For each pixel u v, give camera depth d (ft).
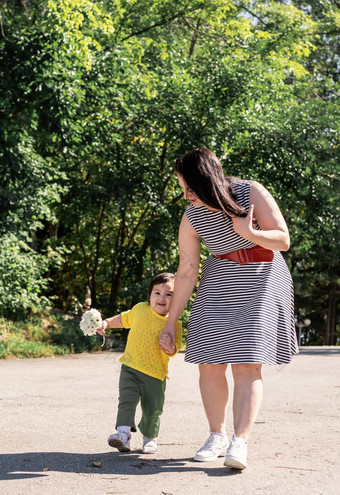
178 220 68.03
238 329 12.01
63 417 18.11
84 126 50.21
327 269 138.10
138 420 17.66
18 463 12.34
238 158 66.74
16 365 39.75
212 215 12.35
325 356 48.52
